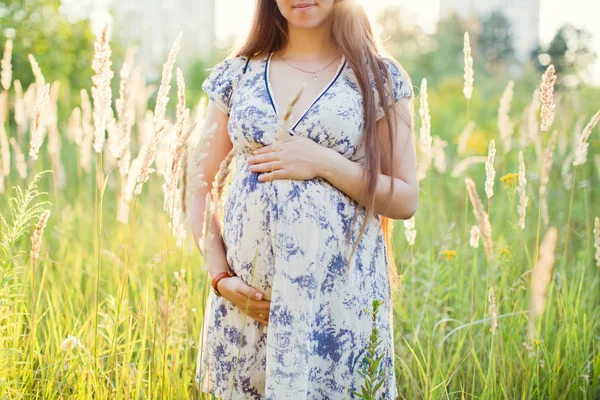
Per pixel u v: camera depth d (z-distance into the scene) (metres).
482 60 11.91
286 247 2.07
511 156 5.86
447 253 3.60
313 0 2.21
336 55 2.32
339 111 2.17
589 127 3.14
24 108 3.98
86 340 2.94
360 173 2.13
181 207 2.03
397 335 3.24
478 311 3.31
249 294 2.11
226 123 2.42
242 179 2.22
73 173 5.53
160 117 2.54
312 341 2.08
